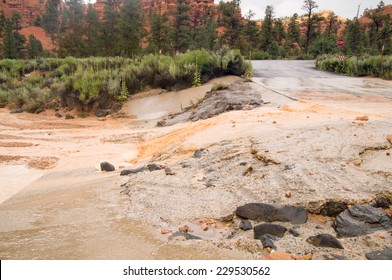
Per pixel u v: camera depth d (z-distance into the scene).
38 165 7.97
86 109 18.30
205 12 104.69
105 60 30.34
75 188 5.42
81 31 60.66
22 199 5.15
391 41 58.50
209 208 3.97
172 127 11.57
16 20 107.38
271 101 12.47
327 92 14.02
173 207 4.10
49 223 3.86
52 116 18.16
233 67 20.67
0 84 27.94
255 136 6.28
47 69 37.81
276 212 3.60
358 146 5.21
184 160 6.07
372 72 22.89
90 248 3.13
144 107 17.03
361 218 3.35
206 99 14.87
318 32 78.00
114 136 11.31
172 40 57.53
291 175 4.38
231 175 4.90
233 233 3.45
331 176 4.26
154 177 5.30
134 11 60.06
